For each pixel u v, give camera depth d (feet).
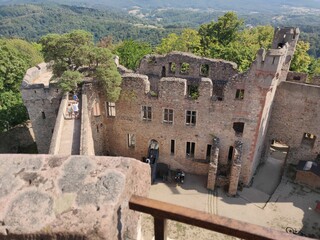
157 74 113.60
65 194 13.07
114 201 12.64
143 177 16.10
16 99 141.18
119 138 109.40
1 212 12.40
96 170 14.42
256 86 85.25
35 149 138.41
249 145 96.22
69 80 86.02
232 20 189.78
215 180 102.83
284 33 94.79
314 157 105.09
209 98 92.22
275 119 107.04
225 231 12.22
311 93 96.32
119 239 13.05
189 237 84.07
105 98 98.78
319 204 93.35
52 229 11.65
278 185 105.19
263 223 90.12
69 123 80.53
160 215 13.30
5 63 138.00
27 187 13.53
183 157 107.04
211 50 168.14
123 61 173.27
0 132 138.21
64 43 90.22
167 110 98.43
